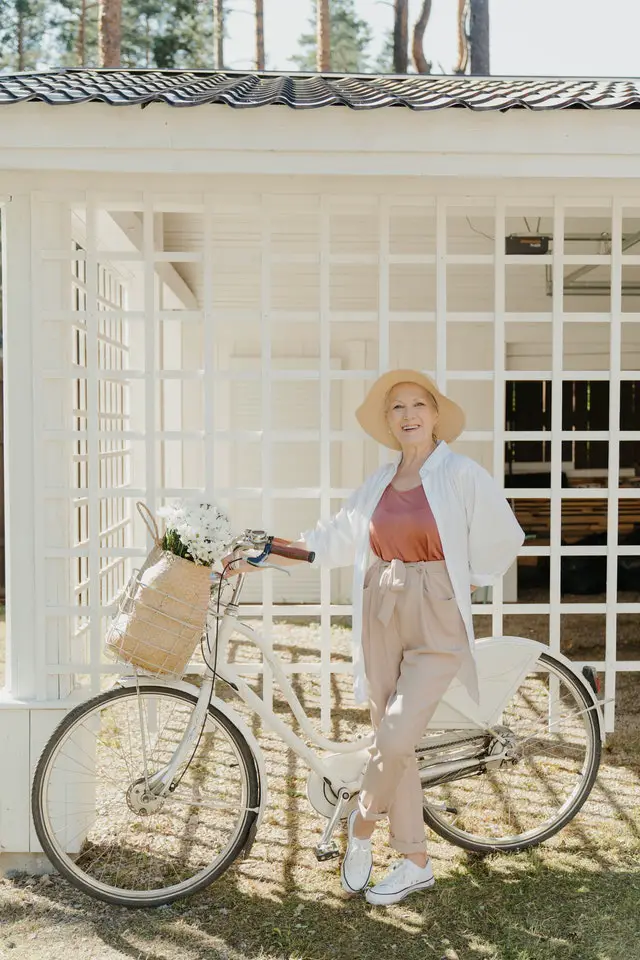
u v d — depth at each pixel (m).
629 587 9.05
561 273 3.68
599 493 3.83
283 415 8.47
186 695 2.94
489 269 8.23
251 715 4.91
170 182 3.45
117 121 3.04
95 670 3.34
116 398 5.80
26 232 3.27
